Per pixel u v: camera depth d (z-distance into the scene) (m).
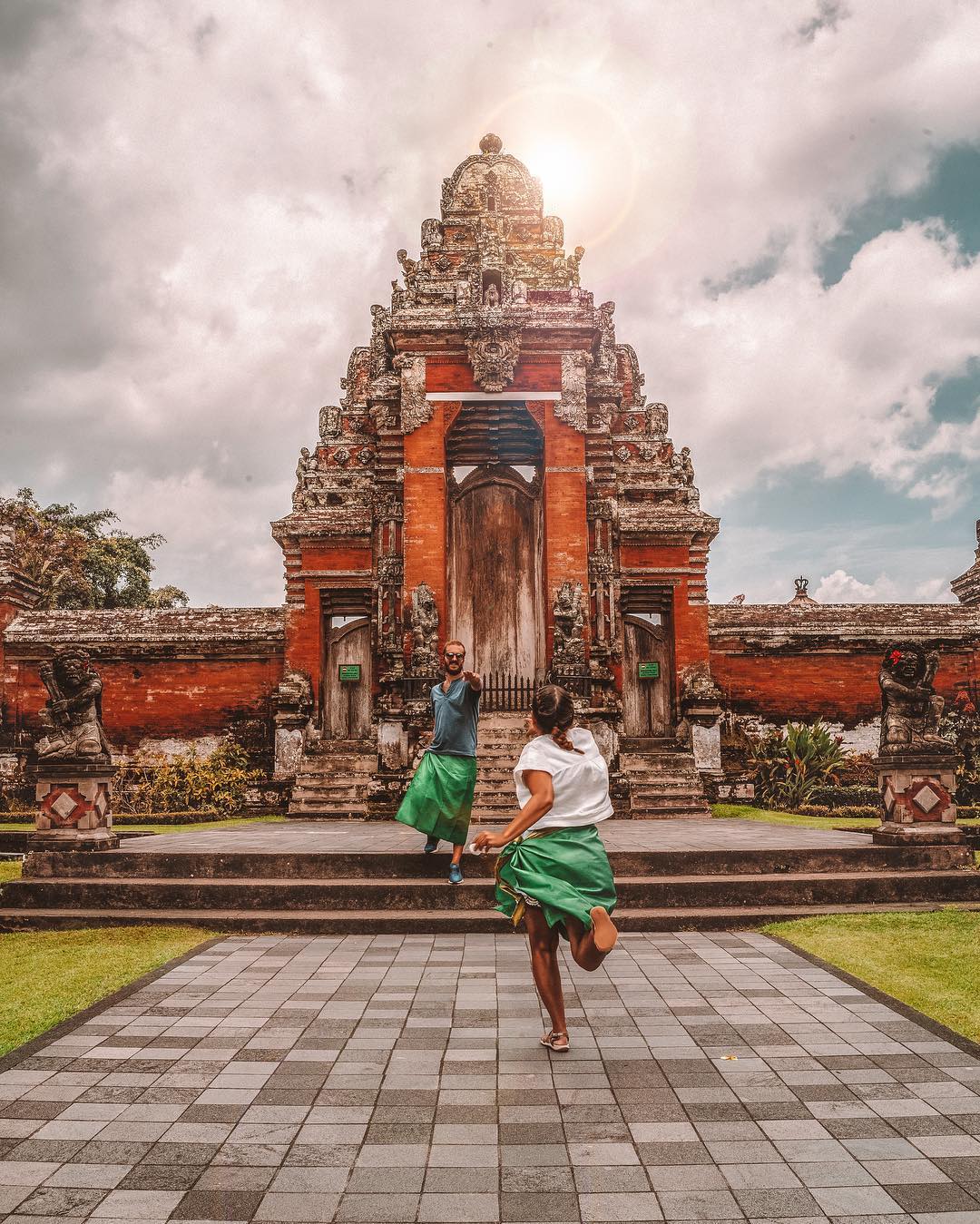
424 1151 3.66
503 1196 3.31
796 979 6.20
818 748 19.91
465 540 18.09
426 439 16.69
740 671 21.47
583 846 4.78
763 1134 3.79
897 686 9.55
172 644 21.02
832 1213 3.17
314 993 5.95
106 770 9.55
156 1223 3.14
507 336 16.67
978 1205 3.22
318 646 20.23
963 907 8.30
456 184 20.95
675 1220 3.14
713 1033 5.07
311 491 20.80
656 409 21.45
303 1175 3.47
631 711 20.28
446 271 18.77
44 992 6.10
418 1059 4.69
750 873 8.92
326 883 8.46
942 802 9.36
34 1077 4.48
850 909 8.22
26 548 32.84
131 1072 4.55
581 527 16.33
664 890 8.34
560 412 16.62
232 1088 4.33
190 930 7.98
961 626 21.47
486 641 17.77
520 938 7.62
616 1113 4.00
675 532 20.30
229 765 20.19
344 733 20.30
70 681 9.55
